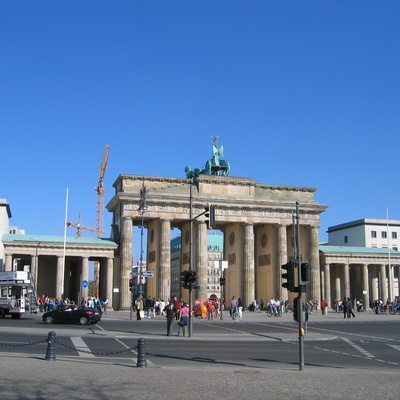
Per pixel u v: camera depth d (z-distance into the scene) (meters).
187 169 139.50
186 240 129.62
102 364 29.94
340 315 105.94
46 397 20.06
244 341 49.25
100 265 134.62
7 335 49.88
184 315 52.25
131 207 120.38
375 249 152.88
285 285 30.22
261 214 128.88
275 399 20.45
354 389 22.75
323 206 133.38
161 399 20.11
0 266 130.50
